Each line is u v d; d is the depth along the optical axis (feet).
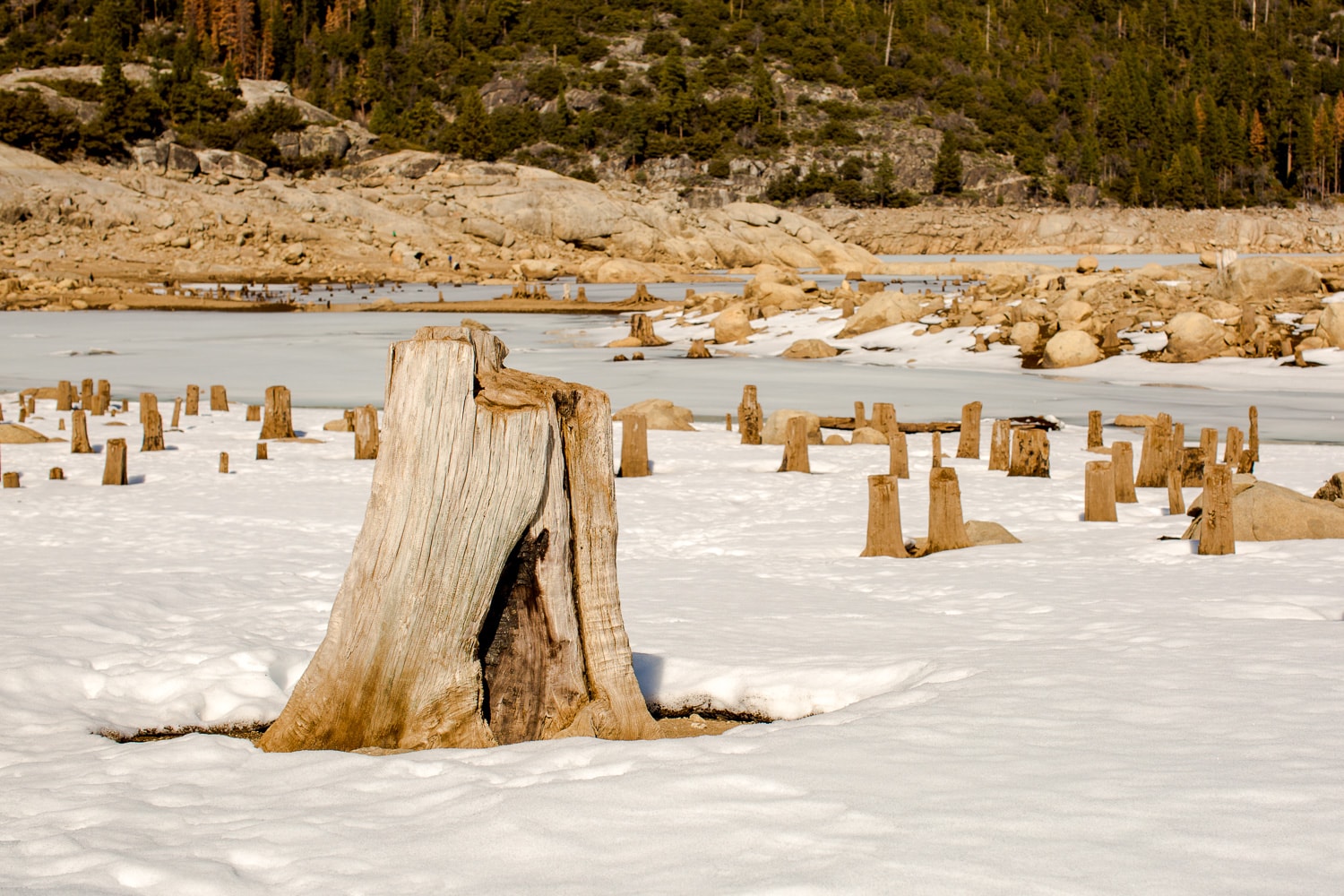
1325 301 146.72
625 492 56.44
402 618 17.24
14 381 113.60
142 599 28.43
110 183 339.77
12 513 47.42
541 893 10.64
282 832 12.67
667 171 563.48
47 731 18.29
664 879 10.77
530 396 17.78
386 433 17.53
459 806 13.35
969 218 550.36
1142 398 105.09
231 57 600.39
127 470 62.23
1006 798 12.49
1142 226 567.59
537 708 17.98
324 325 187.62
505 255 374.63
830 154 588.91
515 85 612.29
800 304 190.08
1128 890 10.00
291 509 49.73
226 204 347.97
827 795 12.91
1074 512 49.11
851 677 20.70
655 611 28.19
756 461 68.54
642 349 158.20
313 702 17.58
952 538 39.75
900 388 112.98
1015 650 21.76
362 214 370.32
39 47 509.35
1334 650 20.31
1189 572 32.07
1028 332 141.79
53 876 11.57
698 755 15.05
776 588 32.19
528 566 17.92
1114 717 16.01
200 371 124.47
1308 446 74.02
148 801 14.28
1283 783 12.59
